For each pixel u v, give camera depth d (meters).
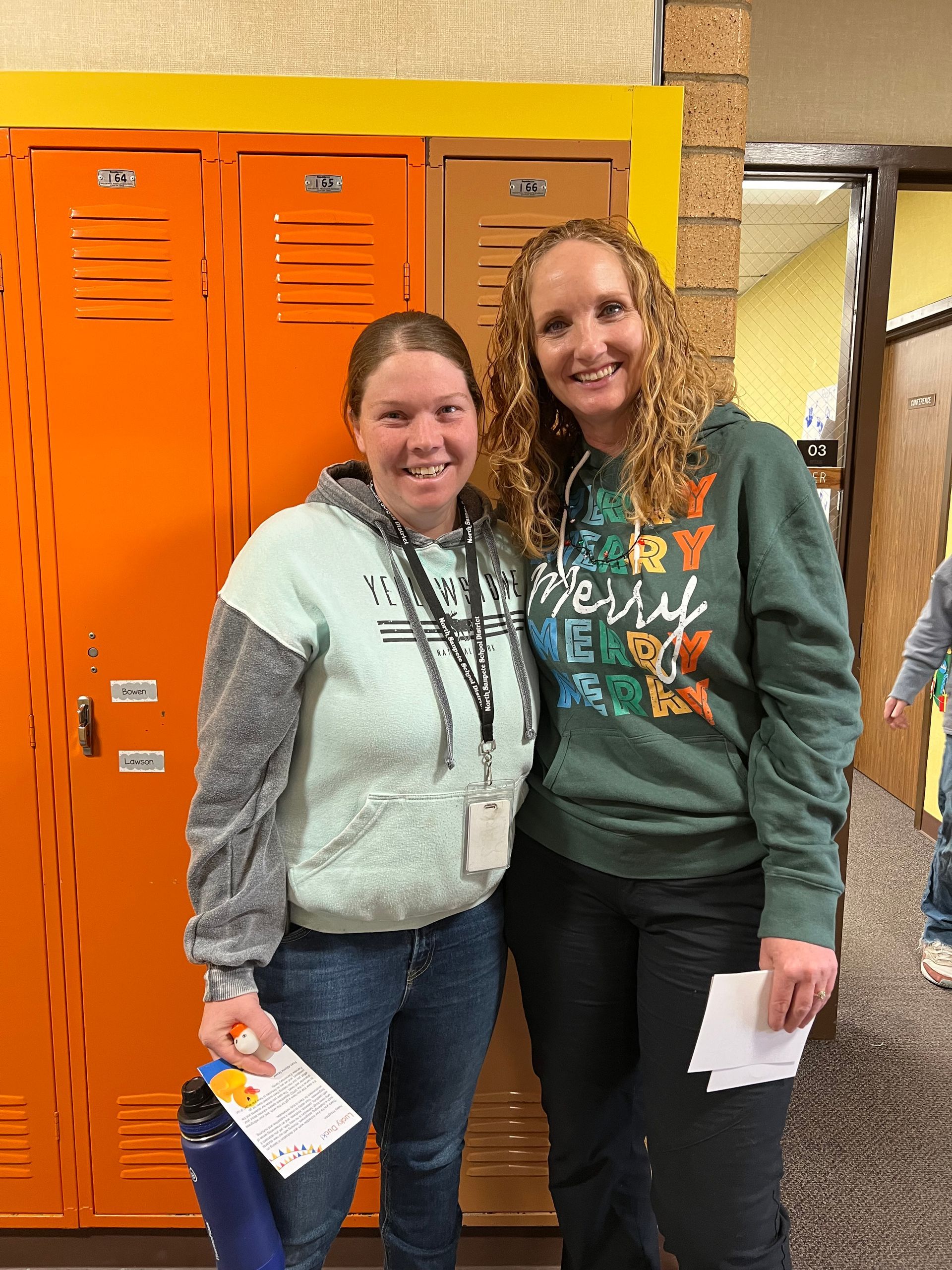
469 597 1.10
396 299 1.37
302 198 1.34
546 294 1.06
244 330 1.36
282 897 1.02
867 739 4.56
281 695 0.97
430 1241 1.25
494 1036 1.52
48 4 1.40
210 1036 0.98
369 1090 1.11
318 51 1.42
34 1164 1.53
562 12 1.42
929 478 3.88
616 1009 1.19
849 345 2.18
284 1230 1.08
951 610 2.39
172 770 1.44
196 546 1.40
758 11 2.03
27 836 1.45
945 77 2.05
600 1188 1.26
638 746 1.05
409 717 1.00
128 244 1.33
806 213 2.36
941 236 3.54
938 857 2.49
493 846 1.08
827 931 0.96
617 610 1.03
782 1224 1.07
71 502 1.39
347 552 1.03
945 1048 2.19
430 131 1.33
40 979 1.48
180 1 1.41
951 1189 1.72
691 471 1.04
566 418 1.22
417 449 1.00
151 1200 1.54
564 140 1.34
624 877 1.09
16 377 1.36
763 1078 1.02
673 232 1.37
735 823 1.04
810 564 0.97
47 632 1.41
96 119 1.31
